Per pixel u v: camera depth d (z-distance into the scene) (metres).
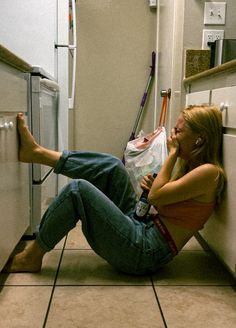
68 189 1.33
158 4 2.85
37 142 1.64
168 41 2.38
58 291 1.27
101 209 1.33
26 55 2.10
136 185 2.29
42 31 2.08
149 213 1.51
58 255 1.61
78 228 2.01
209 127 1.36
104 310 1.15
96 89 3.05
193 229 1.40
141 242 1.37
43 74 1.68
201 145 1.39
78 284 1.33
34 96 1.62
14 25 2.07
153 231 1.42
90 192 1.33
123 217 1.38
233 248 1.25
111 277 1.40
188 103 1.95
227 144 1.33
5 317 1.10
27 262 1.40
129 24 2.98
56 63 2.20
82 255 1.62
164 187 1.35
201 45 2.06
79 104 3.06
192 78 1.85
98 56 3.01
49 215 1.35
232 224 1.26
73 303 1.19
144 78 3.05
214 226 1.48
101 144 3.12
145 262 1.38
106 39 3.00
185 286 1.34
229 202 1.30
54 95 2.16
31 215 1.73
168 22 2.38
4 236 1.22
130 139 3.04
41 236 1.37
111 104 3.08
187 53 2.04
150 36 3.00
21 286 1.30
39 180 1.72
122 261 1.37
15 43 2.08
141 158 2.34
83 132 3.10
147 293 1.28
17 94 1.39
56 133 2.27
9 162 1.29
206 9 2.02
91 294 1.25
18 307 1.16
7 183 1.26
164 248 1.39
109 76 3.04
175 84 2.18
